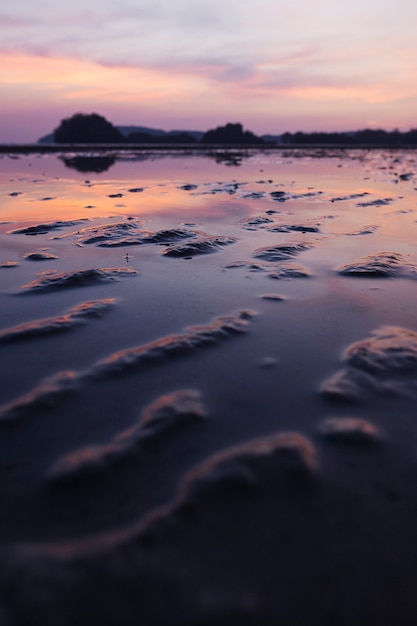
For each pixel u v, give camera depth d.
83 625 0.80
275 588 0.89
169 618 0.82
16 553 0.93
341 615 0.85
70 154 21.61
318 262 3.25
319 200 6.65
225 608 0.84
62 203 6.18
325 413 1.44
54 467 1.18
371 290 2.64
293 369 1.71
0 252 3.47
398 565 0.94
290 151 28.11
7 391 1.52
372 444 1.30
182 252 3.45
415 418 1.42
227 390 1.56
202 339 1.93
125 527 1.00
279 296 2.52
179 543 0.97
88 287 2.63
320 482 1.15
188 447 1.27
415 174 11.49
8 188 7.99
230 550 0.96
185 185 8.68
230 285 2.70
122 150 26.44
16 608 0.81
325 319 2.20
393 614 0.86
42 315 2.18
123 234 4.07
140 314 2.21
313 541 0.99
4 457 1.22
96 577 0.88
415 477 1.18
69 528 1.00
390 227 4.61
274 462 1.21
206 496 1.09
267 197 6.96
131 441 1.28
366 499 1.10
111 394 1.52
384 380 1.63
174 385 1.58
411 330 2.07
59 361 1.73
